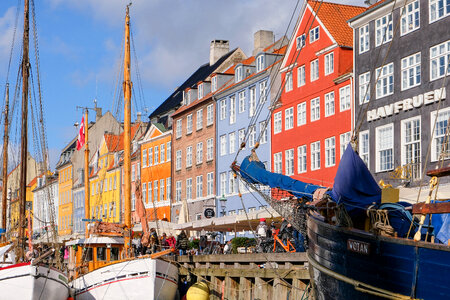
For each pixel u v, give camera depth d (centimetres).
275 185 2011
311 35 4738
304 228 1947
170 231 4388
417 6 3675
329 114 4491
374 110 3934
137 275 2791
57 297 2730
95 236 3184
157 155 7338
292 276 2477
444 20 3494
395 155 3753
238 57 6875
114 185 8312
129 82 3381
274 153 5159
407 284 1357
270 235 2956
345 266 1546
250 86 5572
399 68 3778
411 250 1350
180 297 3250
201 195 6353
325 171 4509
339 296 1580
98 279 2869
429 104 3541
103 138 8806
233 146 5838
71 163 10244
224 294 2969
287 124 5012
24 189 3159
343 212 1541
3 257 3122
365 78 4053
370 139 3962
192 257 3334
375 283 1444
